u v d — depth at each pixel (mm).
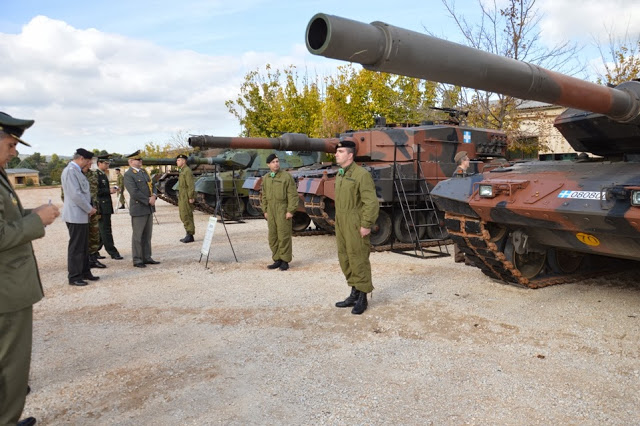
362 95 21234
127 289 7602
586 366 4430
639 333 5203
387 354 4789
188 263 9562
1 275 3033
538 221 5645
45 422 3699
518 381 4160
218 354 4910
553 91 3959
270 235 8742
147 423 3639
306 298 6824
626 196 4695
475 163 10656
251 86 24359
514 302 6383
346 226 5969
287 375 4379
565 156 7551
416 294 6859
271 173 8664
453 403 3809
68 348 5184
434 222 11445
